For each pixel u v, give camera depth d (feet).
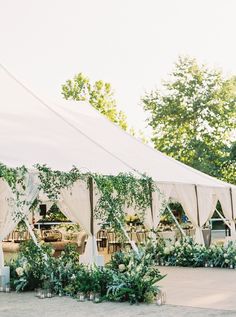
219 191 48.29
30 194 28.60
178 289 28.99
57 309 23.31
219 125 109.91
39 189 28.94
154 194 40.57
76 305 24.20
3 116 33.60
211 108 110.01
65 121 37.70
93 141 37.60
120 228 32.83
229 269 38.40
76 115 43.29
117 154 38.32
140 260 28.55
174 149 110.32
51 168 29.09
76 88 124.98
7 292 27.73
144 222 40.57
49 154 31.14
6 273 28.48
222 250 40.11
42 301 25.22
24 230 29.76
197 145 108.88
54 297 26.35
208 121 110.11
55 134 34.60
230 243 40.50
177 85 111.86
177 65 112.27
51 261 28.12
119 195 33.09
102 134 41.52
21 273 27.89
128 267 26.84
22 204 28.22
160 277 25.48
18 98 36.83
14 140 30.89
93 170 31.83
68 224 61.41
